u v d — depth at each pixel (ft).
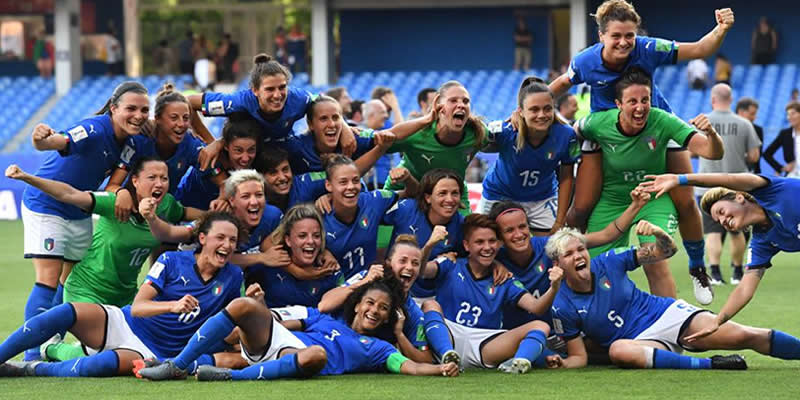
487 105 305.12
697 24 325.01
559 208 93.76
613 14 88.22
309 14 365.20
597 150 92.53
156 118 86.07
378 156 89.81
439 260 83.10
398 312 78.74
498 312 81.35
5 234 222.48
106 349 76.33
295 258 81.56
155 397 66.59
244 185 81.25
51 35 361.92
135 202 84.53
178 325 77.41
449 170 85.61
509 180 94.32
